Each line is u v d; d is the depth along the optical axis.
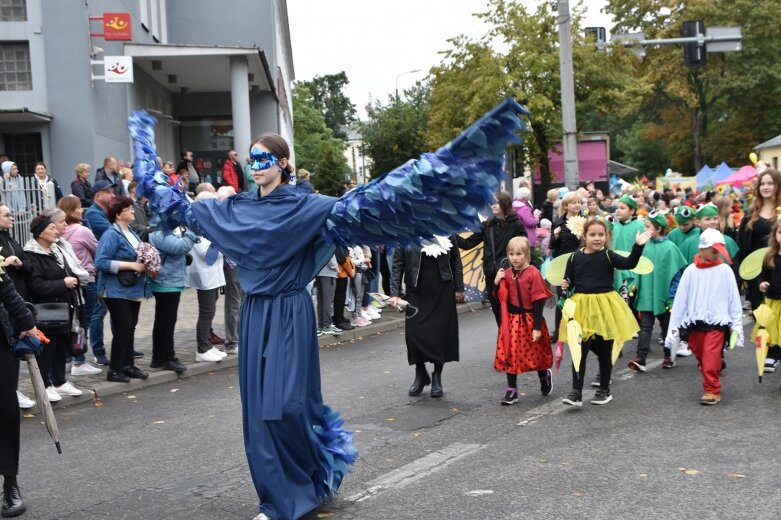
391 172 4.23
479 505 4.77
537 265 10.09
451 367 9.23
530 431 6.45
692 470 5.32
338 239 4.47
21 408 7.51
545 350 7.52
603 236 7.36
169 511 4.87
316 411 4.70
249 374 4.51
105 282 8.37
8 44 16.83
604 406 7.26
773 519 4.45
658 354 9.78
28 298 7.61
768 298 7.91
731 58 42.19
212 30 28.05
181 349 10.41
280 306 4.50
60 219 8.19
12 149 16.95
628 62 26.84
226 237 4.62
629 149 70.56
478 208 4.18
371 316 13.04
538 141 26.47
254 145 4.57
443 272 7.76
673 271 8.85
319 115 75.25
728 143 46.56
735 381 8.17
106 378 8.59
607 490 4.97
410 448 6.04
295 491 4.46
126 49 19.16
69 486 5.42
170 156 25.11
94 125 17.05
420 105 41.44
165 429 6.86
